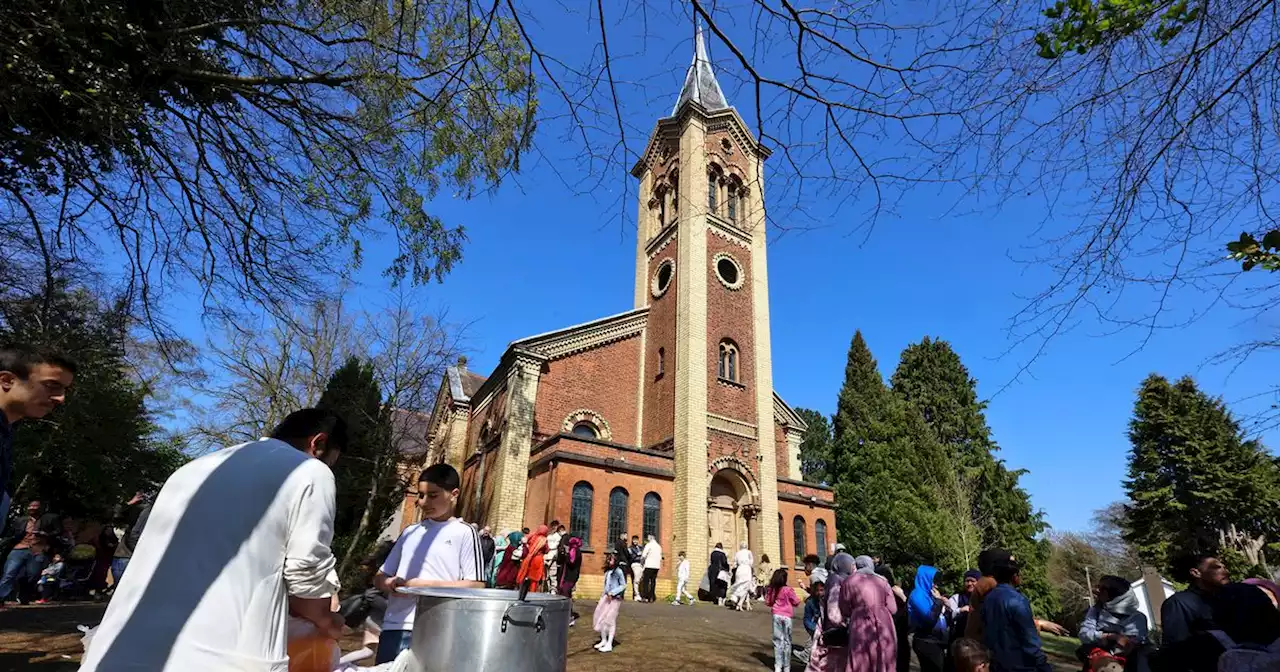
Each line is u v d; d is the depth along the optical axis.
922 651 6.47
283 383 19.14
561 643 3.22
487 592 3.25
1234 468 27.58
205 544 2.22
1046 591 31.95
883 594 5.52
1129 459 31.48
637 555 17.11
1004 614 4.77
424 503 4.46
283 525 2.35
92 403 16.73
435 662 3.00
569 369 23.14
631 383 24.50
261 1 6.14
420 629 3.15
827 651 6.04
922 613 6.62
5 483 3.19
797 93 3.72
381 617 5.30
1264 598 4.08
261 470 2.41
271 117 6.82
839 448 33.25
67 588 13.17
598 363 23.97
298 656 2.55
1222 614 4.26
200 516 2.27
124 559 13.87
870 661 5.26
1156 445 30.36
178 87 6.23
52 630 8.42
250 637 2.14
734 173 27.27
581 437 19.25
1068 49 3.35
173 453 23.23
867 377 35.97
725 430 22.00
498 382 24.80
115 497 19.31
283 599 2.32
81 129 5.46
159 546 2.23
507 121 6.29
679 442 21.03
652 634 10.61
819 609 6.84
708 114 26.05
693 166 25.14
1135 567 42.50
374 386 19.06
